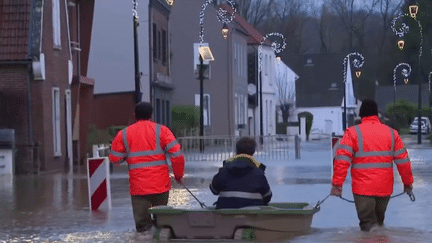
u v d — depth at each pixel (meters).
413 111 145.62
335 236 15.91
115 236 16.64
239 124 86.00
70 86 45.28
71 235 17.11
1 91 38.69
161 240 15.47
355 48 149.62
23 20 38.84
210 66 80.75
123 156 16.89
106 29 60.22
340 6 149.62
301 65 151.00
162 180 16.72
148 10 60.56
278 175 35.00
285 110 127.75
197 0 79.25
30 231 18.03
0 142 36.72
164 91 66.62
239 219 15.26
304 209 15.48
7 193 28.17
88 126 48.84
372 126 16.47
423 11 149.38
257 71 99.00
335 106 147.88
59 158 41.94
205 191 27.25
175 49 78.88
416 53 151.00
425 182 30.34
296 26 142.50
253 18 136.38
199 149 51.75
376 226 16.86
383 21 149.62
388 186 16.41
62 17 43.31
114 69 60.09
